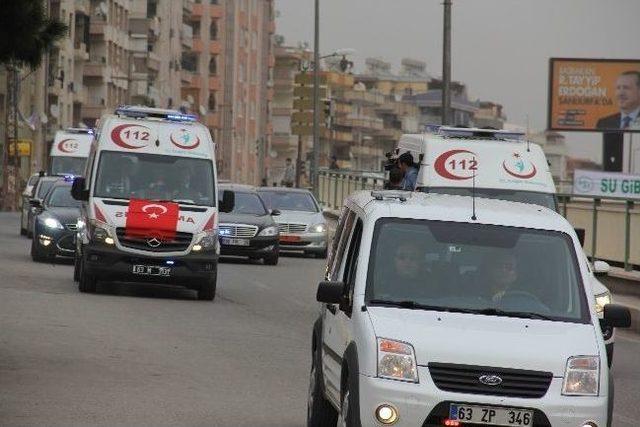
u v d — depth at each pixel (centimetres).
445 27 6081
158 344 2738
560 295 1642
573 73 11125
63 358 2464
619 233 4553
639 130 11081
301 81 8631
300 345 2864
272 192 6425
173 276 3812
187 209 3888
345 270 1739
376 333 1529
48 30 2522
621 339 3434
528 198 3516
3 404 1958
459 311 1605
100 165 3944
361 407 1510
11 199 11012
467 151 3562
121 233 3806
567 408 1498
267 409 2030
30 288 3850
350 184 9538
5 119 11456
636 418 2139
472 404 1492
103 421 1858
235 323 3244
